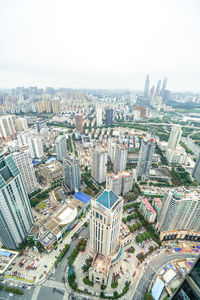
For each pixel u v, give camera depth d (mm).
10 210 170625
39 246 198250
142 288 166125
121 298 157250
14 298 156125
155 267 185250
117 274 175875
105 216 144000
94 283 166375
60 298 155750
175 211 198625
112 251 176500
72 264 183250
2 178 157625
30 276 172500
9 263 184000
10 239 185750
